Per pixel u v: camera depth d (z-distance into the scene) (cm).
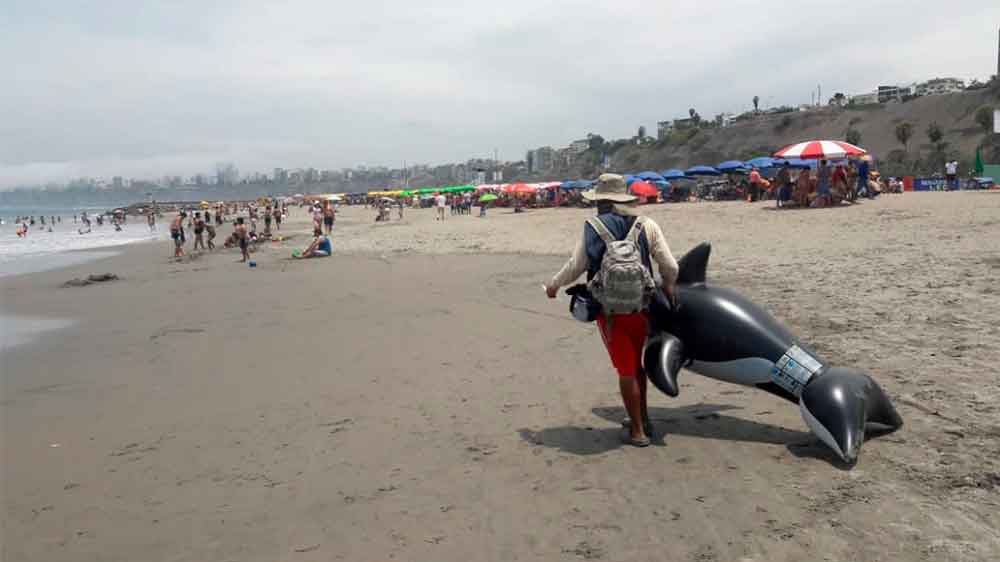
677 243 1670
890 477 375
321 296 1360
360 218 6362
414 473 444
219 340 972
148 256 3064
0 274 2477
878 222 1711
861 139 11481
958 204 2012
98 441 558
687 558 314
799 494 366
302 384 693
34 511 425
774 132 13425
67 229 7956
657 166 14988
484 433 510
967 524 321
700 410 524
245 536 372
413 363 746
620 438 474
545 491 400
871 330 682
